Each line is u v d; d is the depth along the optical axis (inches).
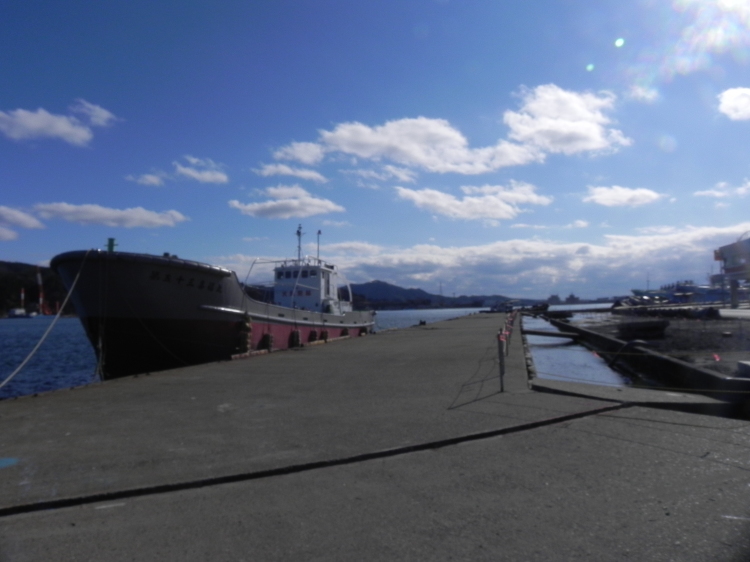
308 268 1138.0
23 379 887.7
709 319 1348.4
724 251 1849.2
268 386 435.5
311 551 154.3
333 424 293.7
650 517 171.9
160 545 159.5
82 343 1723.7
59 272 666.8
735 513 173.8
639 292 3811.5
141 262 637.3
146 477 212.1
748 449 239.0
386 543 158.1
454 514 177.0
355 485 205.3
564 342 1249.4
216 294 714.8
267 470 217.9
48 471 221.5
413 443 250.8
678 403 316.8
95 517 180.4
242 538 163.2
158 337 669.3
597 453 236.2
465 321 1827.0
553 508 180.1
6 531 170.4
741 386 339.9
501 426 276.1
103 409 352.8
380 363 579.2
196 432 283.7
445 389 393.7
